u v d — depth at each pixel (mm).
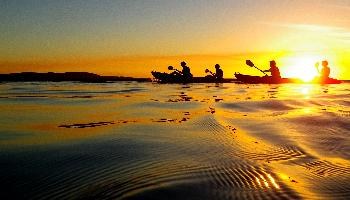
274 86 30953
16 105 14172
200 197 4211
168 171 5105
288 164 5734
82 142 6988
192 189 4445
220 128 8828
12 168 5168
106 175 4891
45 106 13859
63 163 5430
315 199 4293
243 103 14797
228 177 4945
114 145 6707
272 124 9398
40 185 4500
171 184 4582
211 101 15977
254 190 4504
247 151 6457
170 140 7273
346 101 15492
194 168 5281
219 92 22688
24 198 4113
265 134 8047
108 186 4477
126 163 5465
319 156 6234
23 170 5078
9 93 20625
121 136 7672
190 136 7738
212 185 4617
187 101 16094
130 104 14773
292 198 4293
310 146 6930
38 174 4910
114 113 11766
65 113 11766
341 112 11539
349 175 5234
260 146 6875
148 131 8352
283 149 6676
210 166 5418
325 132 8266
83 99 17062
